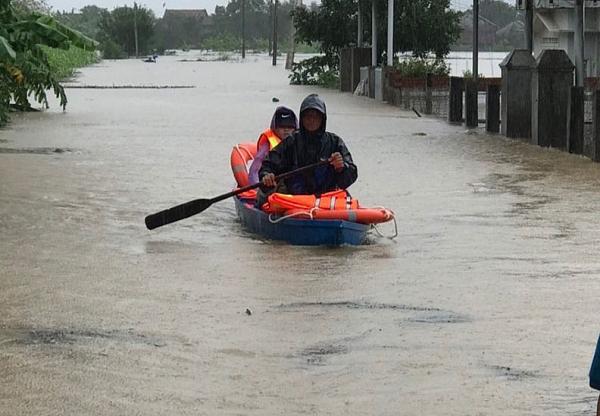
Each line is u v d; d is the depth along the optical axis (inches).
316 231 492.4
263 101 1550.2
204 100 1568.7
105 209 583.8
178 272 434.9
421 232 524.4
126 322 357.7
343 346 332.2
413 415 272.8
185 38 5762.8
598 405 206.2
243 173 567.8
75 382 296.0
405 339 339.3
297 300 389.7
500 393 288.5
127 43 4510.3
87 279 419.8
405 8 1827.0
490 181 693.9
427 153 855.7
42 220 546.3
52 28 617.0
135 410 274.7
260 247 491.2
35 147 886.4
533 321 358.9
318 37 1998.0
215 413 273.1
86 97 1627.7
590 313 369.1
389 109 1390.3
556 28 1267.2
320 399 284.5
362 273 434.3
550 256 465.7
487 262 454.3
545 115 893.2
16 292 396.8
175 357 319.9
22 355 319.6
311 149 528.7
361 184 681.0
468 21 2359.7
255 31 5698.8
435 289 405.7
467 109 1106.7
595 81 1076.5
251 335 343.9
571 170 744.3
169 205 600.1
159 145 912.9
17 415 270.5
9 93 1048.8
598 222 546.9
